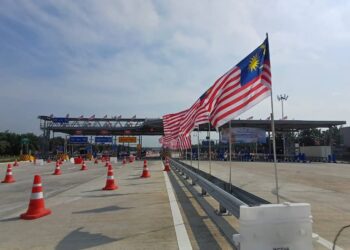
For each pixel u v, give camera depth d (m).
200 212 9.79
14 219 9.20
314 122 67.81
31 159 66.81
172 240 6.93
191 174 15.61
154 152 127.19
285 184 17.67
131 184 17.88
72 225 8.38
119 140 88.31
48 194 14.32
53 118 73.62
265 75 7.70
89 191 15.11
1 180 21.36
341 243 6.64
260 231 4.59
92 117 74.56
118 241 6.92
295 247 4.62
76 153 99.88
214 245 6.52
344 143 73.56
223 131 72.19
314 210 10.09
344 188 15.80
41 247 6.58
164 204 11.24
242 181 19.42
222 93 9.04
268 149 90.38
